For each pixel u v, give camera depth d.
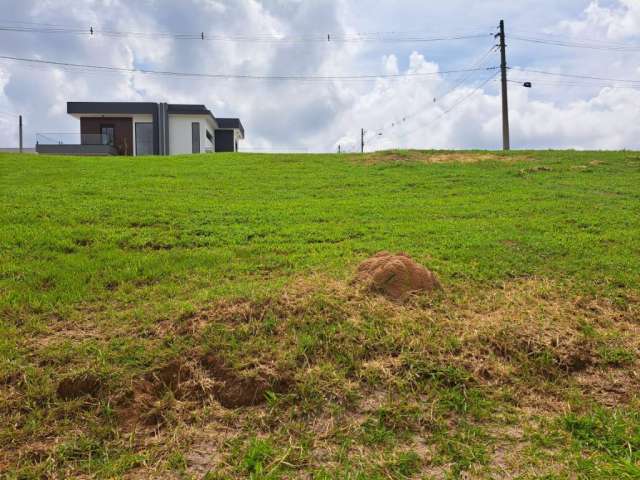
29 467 3.06
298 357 4.01
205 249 7.59
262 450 3.13
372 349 4.15
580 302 5.38
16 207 9.53
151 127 37.44
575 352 4.24
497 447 3.22
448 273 6.23
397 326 4.42
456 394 3.72
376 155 21.48
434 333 4.38
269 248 7.70
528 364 4.12
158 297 5.45
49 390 3.65
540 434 3.33
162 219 9.28
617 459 3.04
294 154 23.27
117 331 4.51
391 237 8.45
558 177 15.31
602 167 16.98
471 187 14.02
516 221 9.54
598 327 4.82
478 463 3.06
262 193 13.30
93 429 3.38
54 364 3.97
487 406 3.64
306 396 3.65
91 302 5.33
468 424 3.46
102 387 3.68
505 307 5.06
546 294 5.54
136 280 6.03
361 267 5.40
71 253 7.06
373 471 2.97
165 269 6.40
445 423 3.45
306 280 5.52
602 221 9.41
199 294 5.29
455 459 3.10
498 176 15.86
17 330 4.54
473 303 5.18
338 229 9.09
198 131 37.88
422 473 2.98
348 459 3.09
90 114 36.66
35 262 6.39
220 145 43.50
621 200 11.60
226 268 6.56
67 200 10.60
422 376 3.89
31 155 20.95
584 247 7.61
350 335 4.23
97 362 3.92
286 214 10.41
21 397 3.58
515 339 4.35
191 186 13.88
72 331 4.59
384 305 4.74
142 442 3.34
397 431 3.39
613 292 5.73
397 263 5.12
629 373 4.11
